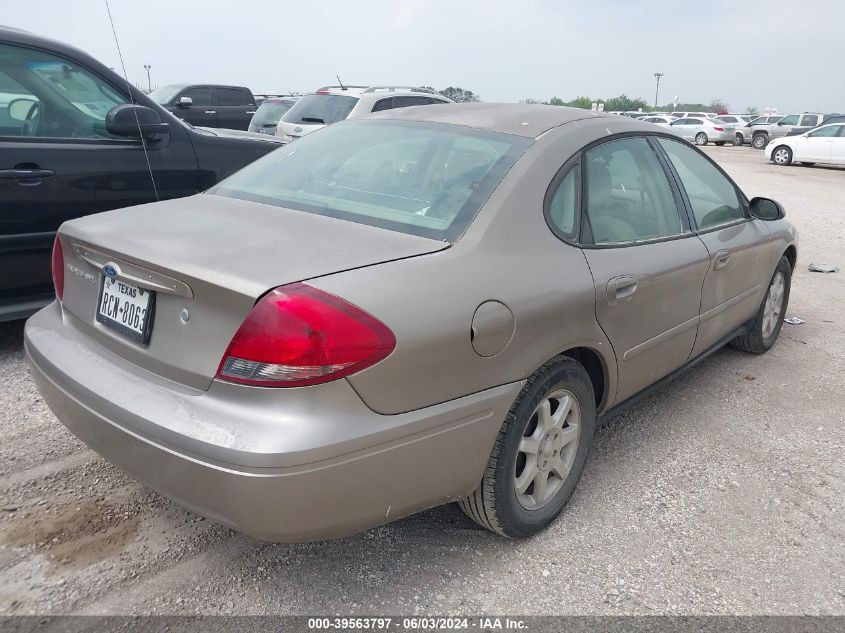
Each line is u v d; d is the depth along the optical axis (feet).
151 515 8.87
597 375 9.84
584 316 8.75
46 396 8.19
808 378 14.89
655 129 11.70
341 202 8.67
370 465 6.61
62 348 8.20
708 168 13.05
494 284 7.64
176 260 6.93
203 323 6.75
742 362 15.71
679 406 13.23
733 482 10.57
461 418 7.31
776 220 14.30
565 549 8.76
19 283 13.34
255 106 58.49
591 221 9.39
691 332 11.70
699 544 9.02
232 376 6.44
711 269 11.84
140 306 7.38
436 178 8.80
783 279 16.20
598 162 9.85
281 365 6.26
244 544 8.46
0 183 12.68
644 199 10.73
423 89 37.22
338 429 6.34
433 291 7.09
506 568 8.34
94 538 8.35
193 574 7.89
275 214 8.39
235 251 7.11
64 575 7.71
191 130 15.79
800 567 8.68
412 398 6.87
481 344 7.38
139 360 7.33
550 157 9.07
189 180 15.53
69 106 13.91
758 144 111.65
